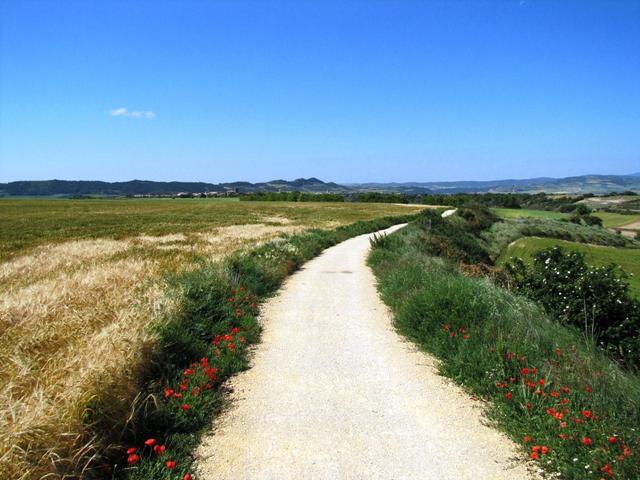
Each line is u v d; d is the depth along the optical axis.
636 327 8.08
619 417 4.15
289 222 45.56
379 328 8.31
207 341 6.93
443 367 6.00
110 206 84.38
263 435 4.38
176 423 4.43
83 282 9.60
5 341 5.71
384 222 44.44
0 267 14.55
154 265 13.01
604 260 32.62
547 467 3.78
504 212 85.00
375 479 3.66
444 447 4.15
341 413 4.85
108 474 3.64
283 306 10.13
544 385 4.83
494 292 8.45
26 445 3.29
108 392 4.11
